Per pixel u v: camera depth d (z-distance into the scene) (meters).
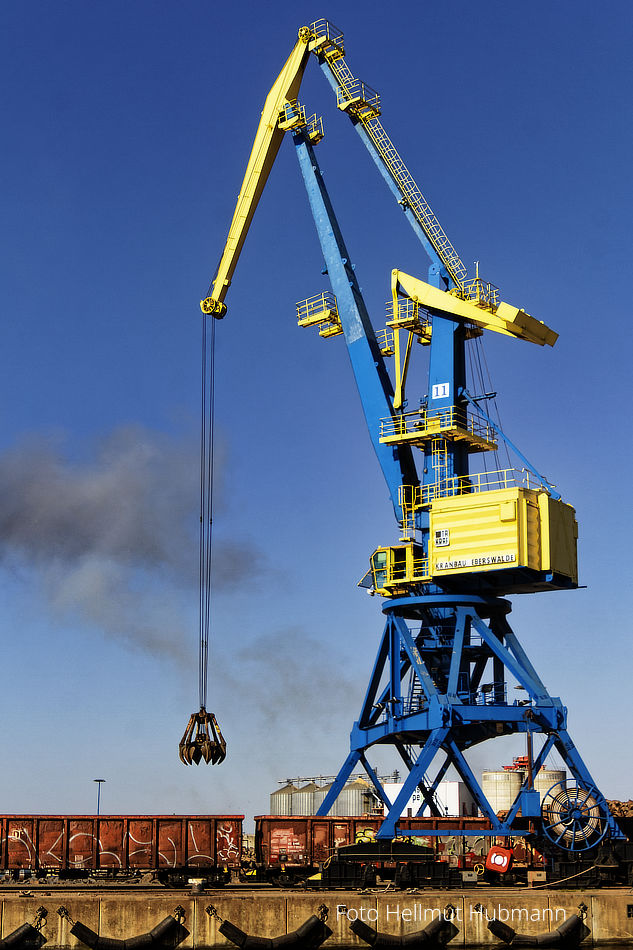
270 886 47.91
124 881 48.72
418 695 55.53
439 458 55.94
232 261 60.91
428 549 54.12
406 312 56.94
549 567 52.53
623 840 50.78
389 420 57.16
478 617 54.19
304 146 60.78
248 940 39.28
